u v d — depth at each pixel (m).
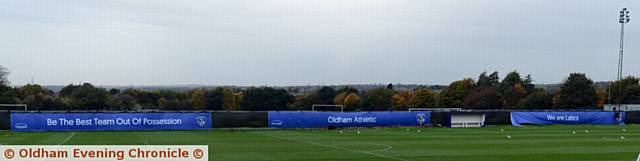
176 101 115.81
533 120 45.22
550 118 45.69
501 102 102.31
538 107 95.06
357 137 30.31
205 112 37.19
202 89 119.06
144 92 122.94
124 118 35.91
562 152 22.00
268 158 19.47
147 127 36.28
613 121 46.69
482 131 36.41
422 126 42.06
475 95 103.38
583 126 43.38
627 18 59.75
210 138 29.22
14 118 34.06
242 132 35.06
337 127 39.91
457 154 21.02
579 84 92.69
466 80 111.06
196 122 36.97
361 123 40.50
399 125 41.69
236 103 114.56
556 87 107.75
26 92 101.31
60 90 111.50
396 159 19.28
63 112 35.16
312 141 27.11
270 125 38.31
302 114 39.09
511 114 44.75
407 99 110.94
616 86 91.81
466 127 42.03
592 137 30.52
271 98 113.81
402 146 24.31
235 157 19.72
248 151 21.81
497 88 106.75
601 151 22.47
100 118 35.53
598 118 46.56
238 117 37.78
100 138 29.12
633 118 47.31
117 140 27.78
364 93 117.88
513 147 24.02
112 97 106.19
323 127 39.56
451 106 109.19
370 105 112.56
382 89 115.94
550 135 32.19
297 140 27.81
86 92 100.31
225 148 23.08
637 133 34.34
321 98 115.62
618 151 22.50
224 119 37.50
